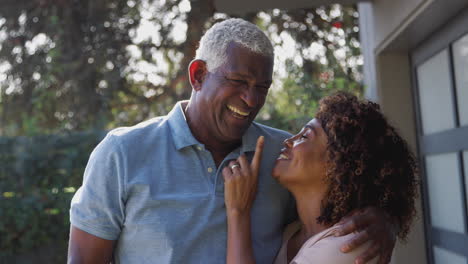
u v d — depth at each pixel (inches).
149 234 67.0
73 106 217.8
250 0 135.4
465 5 108.3
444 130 126.8
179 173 69.4
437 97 129.6
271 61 69.7
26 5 221.0
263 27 205.6
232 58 67.4
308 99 168.6
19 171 190.5
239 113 68.7
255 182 69.6
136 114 219.3
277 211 74.9
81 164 190.4
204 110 70.4
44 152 190.7
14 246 190.7
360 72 180.1
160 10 213.6
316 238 66.8
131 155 68.2
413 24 119.6
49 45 220.5
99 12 216.5
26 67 222.8
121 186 67.2
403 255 138.6
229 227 68.4
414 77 141.3
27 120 199.9
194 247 67.9
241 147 74.3
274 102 183.2
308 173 71.4
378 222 65.5
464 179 118.9
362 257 62.4
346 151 69.1
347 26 193.2
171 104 213.6
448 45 119.6
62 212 189.2
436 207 134.6
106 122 208.1
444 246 129.3
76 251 67.3
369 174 69.4
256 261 71.2
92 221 67.1
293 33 196.9
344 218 68.8
